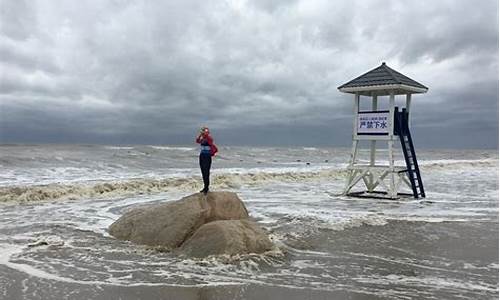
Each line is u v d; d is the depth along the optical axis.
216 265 9.52
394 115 20.84
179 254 10.34
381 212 16.84
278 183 28.88
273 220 14.79
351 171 22.20
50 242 11.38
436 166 46.47
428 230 13.62
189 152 48.59
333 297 7.86
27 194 18.89
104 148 47.50
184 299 7.69
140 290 8.05
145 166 34.22
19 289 7.96
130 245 11.21
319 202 19.62
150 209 12.32
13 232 12.70
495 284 8.66
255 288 8.26
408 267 9.80
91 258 10.07
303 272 9.28
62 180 23.14
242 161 47.38
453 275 9.23
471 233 13.30
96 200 19.50
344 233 13.02
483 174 39.59
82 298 7.59
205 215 11.34
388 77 20.11
